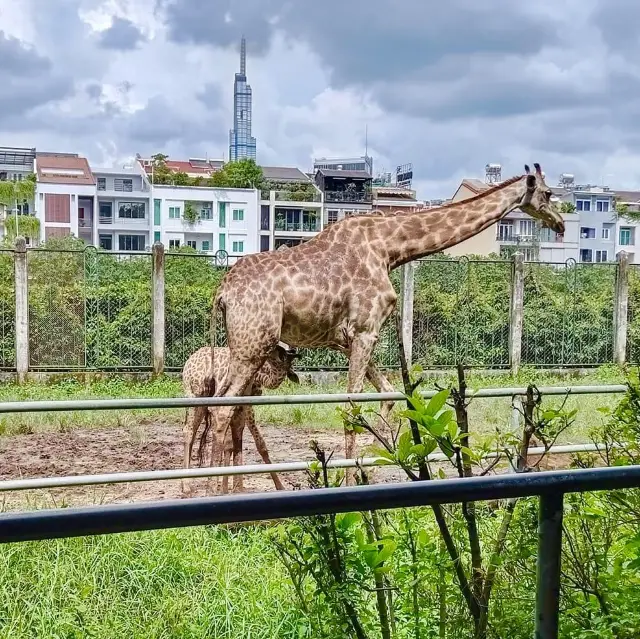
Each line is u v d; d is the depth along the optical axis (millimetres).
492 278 16578
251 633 4074
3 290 14180
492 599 2787
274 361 7156
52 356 14383
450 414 2562
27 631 4023
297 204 60000
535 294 17047
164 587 4543
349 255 7113
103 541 4859
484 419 10180
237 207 60219
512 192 7789
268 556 4930
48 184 58344
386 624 2742
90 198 59281
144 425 10852
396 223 7398
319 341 7219
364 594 3604
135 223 59688
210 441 9609
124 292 14609
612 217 63469
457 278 16438
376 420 8156
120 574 4656
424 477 2646
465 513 2684
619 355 17328
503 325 16641
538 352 17078
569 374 16688
